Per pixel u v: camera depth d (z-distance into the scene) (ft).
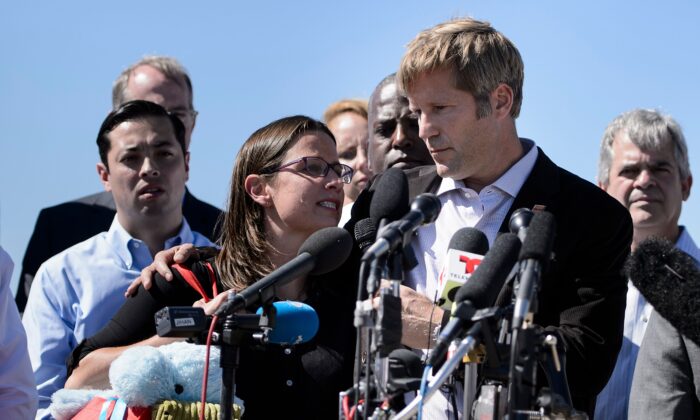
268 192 18.79
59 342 22.67
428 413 17.54
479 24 18.72
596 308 18.02
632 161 26.45
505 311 13.29
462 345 13.01
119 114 24.52
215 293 18.34
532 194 18.62
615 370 23.73
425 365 13.51
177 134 24.82
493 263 13.58
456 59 18.01
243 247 18.81
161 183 24.16
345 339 18.17
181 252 18.98
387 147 24.81
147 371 16.31
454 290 15.28
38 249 28.07
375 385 13.61
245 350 17.84
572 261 18.31
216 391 16.79
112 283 23.34
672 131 26.61
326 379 17.75
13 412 17.76
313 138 18.90
